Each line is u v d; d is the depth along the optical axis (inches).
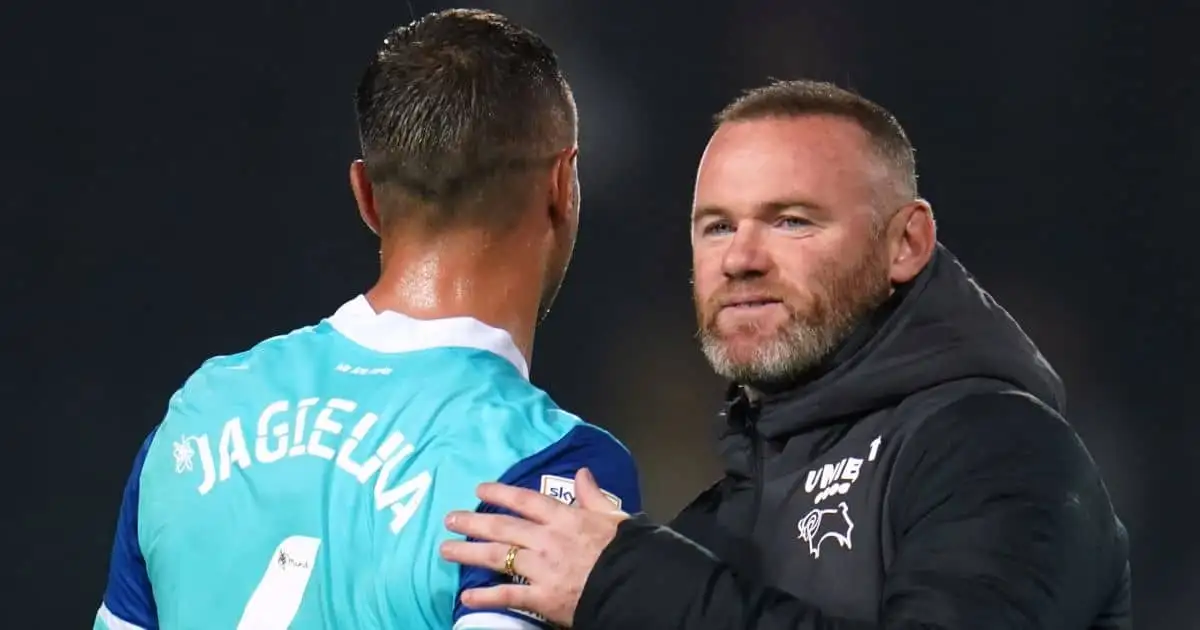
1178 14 764.6
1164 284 764.6
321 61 773.9
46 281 755.4
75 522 738.8
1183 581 740.0
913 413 230.7
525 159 214.8
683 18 781.9
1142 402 761.0
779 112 247.6
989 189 777.6
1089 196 771.4
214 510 202.1
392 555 190.5
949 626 194.7
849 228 241.0
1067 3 772.0
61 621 727.7
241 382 211.3
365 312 214.1
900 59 779.4
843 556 226.2
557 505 195.3
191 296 761.6
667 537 201.5
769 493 245.8
